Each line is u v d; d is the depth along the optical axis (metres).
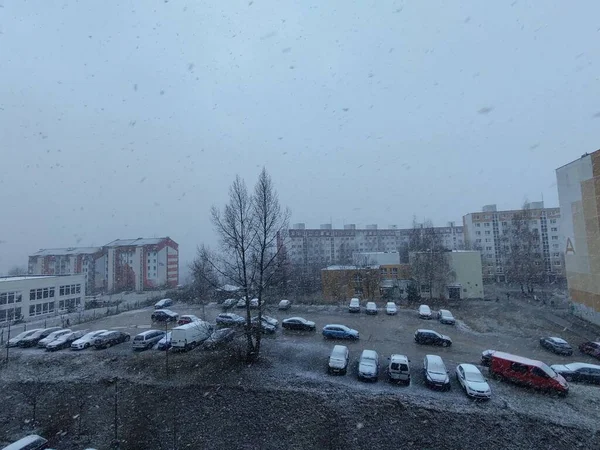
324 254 94.56
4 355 26.53
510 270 65.38
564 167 39.69
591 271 34.94
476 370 19.59
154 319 36.91
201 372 22.06
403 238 102.00
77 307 50.41
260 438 17.03
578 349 26.97
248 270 25.62
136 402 19.97
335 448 16.11
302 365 22.80
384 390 19.12
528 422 16.30
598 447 15.04
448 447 15.63
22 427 18.92
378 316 36.22
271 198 27.84
